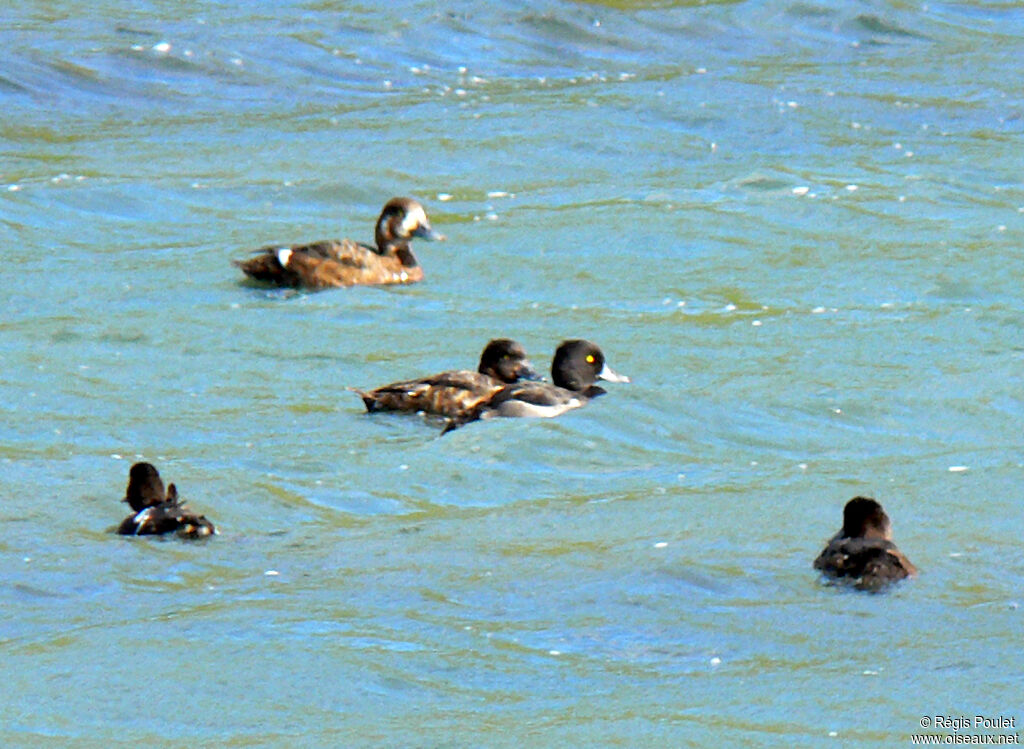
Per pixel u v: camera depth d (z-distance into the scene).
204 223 25.81
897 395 17.73
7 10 37.09
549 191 27.58
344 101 33.31
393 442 16.44
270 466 15.51
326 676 10.90
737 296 22.06
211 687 10.79
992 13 40.62
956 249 24.09
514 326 20.91
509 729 10.16
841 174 28.39
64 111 31.83
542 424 16.69
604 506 14.39
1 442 16.16
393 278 23.06
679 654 11.27
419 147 30.11
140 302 21.64
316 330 20.67
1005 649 11.23
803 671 10.97
